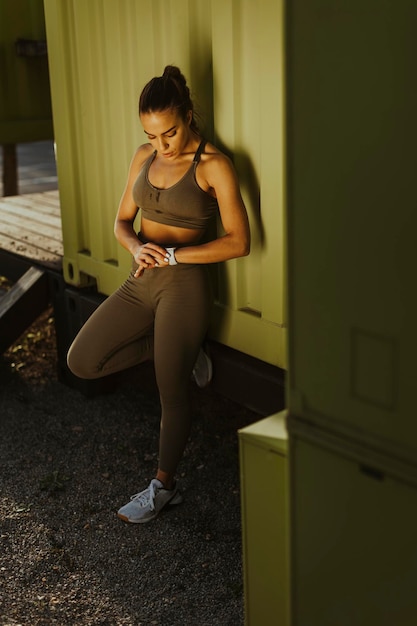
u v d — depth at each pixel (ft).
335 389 6.27
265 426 7.57
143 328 11.31
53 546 10.91
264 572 7.83
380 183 5.61
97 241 14.05
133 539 11.03
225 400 15.15
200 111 11.13
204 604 9.69
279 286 10.53
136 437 13.99
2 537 11.13
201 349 11.85
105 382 15.48
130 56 12.22
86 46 13.10
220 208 10.39
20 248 16.96
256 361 11.53
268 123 10.02
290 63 5.99
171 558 10.60
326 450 6.46
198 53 10.91
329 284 6.12
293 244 6.33
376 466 6.08
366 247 5.80
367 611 6.51
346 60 5.62
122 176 13.14
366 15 5.43
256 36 10.02
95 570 10.38
